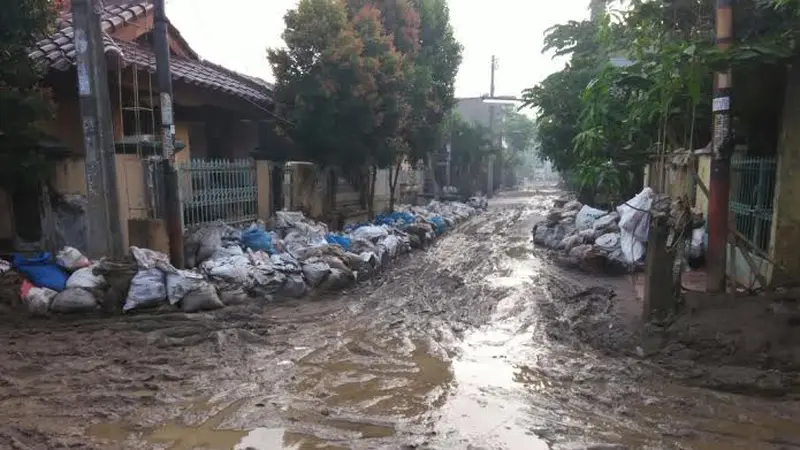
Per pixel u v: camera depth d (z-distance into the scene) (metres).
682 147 9.20
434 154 30.59
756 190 7.72
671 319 6.41
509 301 9.03
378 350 6.57
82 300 7.35
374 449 4.20
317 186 14.02
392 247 12.66
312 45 12.26
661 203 6.85
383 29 15.24
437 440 4.34
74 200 8.82
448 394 5.25
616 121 8.61
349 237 12.06
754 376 5.23
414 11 17.64
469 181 36.44
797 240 7.02
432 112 19.38
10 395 5.10
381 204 19.30
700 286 7.99
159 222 8.80
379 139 14.20
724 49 5.86
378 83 13.30
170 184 8.48
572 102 15.59
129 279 7.64
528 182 85.31
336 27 12.46
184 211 9.56
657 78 6.85
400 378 5.66
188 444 4.27
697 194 9.90
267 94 13.84
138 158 9.16
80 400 5.01
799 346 5.45
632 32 8.33
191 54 13.76
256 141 14.74
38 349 6.27
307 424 4.61
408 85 15.56
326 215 14.20
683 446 4.24
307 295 9.03
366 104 12.66
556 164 19.05
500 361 6.18
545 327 7.44
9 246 8.97
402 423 4.64
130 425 4.55
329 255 9.90
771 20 6.47
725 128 6.33
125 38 11.59
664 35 7.90
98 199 8.09
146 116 11.15
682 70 5.97
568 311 8.20
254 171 11.55
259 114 13.59
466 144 34.78
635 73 7.50
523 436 4.41
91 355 6.16
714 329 5.92
